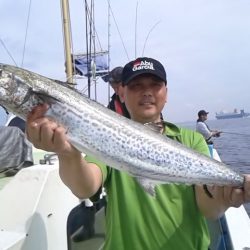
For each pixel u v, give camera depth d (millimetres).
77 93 901
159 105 1013
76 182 878
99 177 917
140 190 922
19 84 843
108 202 939
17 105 845
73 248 1213
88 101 907
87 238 1283
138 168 922
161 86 1007
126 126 927
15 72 851
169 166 938
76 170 870
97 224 1363
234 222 1365
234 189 920
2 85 839
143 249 882
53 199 1109
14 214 1024
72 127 876
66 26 2959
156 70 989
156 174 932
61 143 819
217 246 1459
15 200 1054
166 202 917
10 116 2281
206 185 932
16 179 1107
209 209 933
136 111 1009
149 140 936
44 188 1074
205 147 1023
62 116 867
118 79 1652
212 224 1515
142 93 999
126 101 1031
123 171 920
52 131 810
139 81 994
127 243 888
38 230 1022
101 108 918
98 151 900
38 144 829
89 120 892
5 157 1505
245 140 9203
